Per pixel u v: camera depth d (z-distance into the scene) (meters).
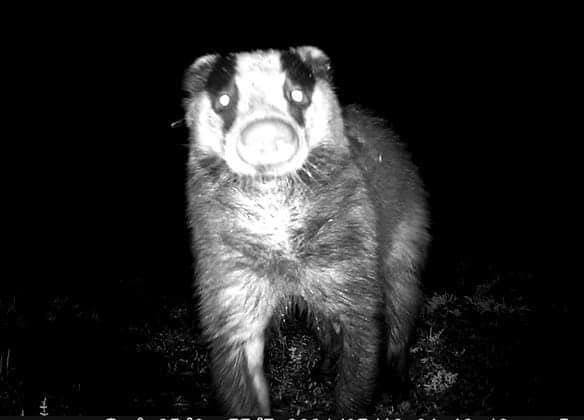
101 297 1.32
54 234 1.77
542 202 1.91
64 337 1.10
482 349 1.03
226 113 0.74
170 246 1.72
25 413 0.85
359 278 0.80
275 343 1.07
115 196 2.10
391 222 0.96
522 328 1.10
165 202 2.07
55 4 3.02
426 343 1.06
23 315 1.17
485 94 2.83
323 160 0.77
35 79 2.92
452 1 3.06
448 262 1.50
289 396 0.95
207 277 0.79
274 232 0.77
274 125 0.68
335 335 0.94
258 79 0.74
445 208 1.93
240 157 0.70
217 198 0.77
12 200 2.00
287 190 0.76
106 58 3.05
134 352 1.07
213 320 0.80
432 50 3.09
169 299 1.33
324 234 0.78
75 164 2.34
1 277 1.41
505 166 2.23
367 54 3.16
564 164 2.19
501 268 1.44
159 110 2.85
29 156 2.37
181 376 1.00
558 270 1.41
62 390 0.92
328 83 0.80
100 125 2.68
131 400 0.91
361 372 0.82
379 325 0.82
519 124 2.56
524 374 0.94
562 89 2.78
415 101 2.86
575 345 1.03
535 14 2.96
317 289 0.81
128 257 1.62
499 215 1.85
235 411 0.82
